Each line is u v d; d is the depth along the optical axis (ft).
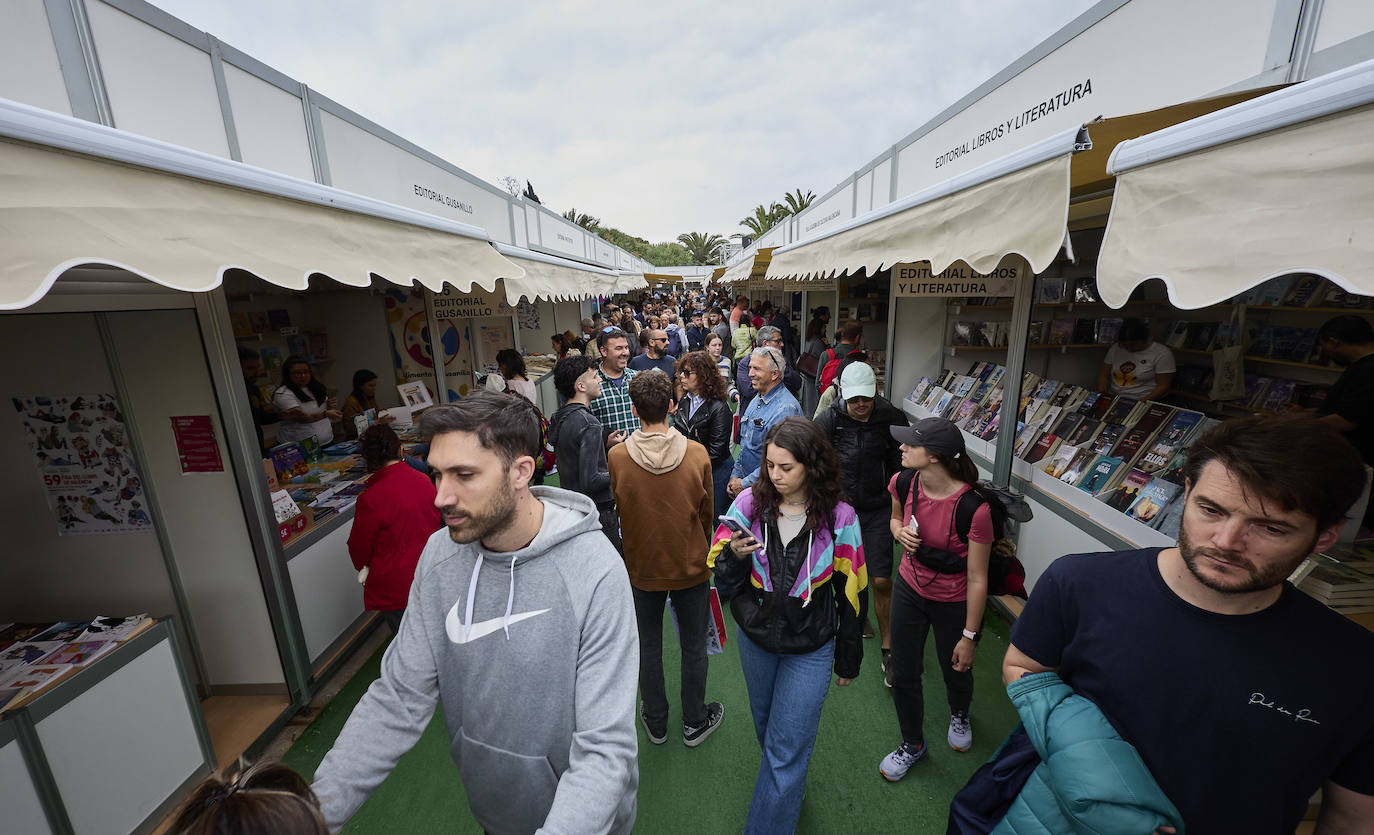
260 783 2.59
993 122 12.72
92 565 9.12
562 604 3.76
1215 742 3.20
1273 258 3.25
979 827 4.14
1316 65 5.83
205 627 9.45
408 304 19.89
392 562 8.88
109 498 8.82
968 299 18.03
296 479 13.10
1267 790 3.12
